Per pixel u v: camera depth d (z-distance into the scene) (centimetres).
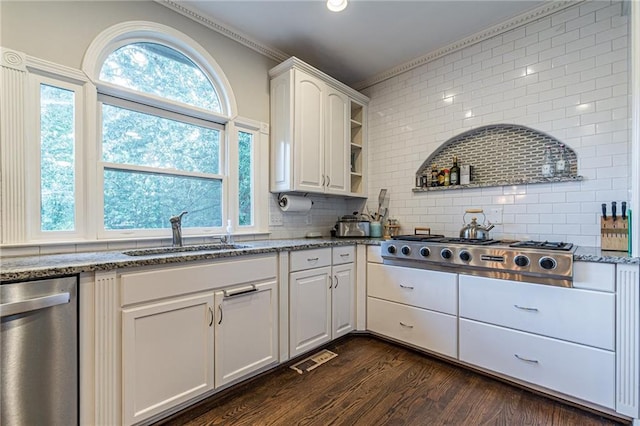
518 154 244
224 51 248
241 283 185
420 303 229
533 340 179
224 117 246
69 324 126
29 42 163
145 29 205
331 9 217
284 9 225
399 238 249
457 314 210
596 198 205
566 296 168
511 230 242
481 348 199
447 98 277
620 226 184
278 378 197
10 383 113
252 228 267
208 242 237
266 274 199
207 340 168
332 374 202
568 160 222
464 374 202
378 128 328
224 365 175
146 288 146
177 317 157
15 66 158
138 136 209
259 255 195
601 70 204
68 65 175
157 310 149
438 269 220
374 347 244
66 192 176
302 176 263
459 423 155
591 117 207
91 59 183
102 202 189
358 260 267
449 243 214
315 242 244
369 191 335
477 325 200
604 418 158
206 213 242
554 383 172
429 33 255
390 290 248
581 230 211
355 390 184
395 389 185
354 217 316
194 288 163
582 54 211
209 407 167
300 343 219
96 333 132
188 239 226
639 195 151
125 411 139
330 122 289
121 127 201
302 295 221
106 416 134
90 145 182
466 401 173
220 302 173
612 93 200
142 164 210
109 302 135
